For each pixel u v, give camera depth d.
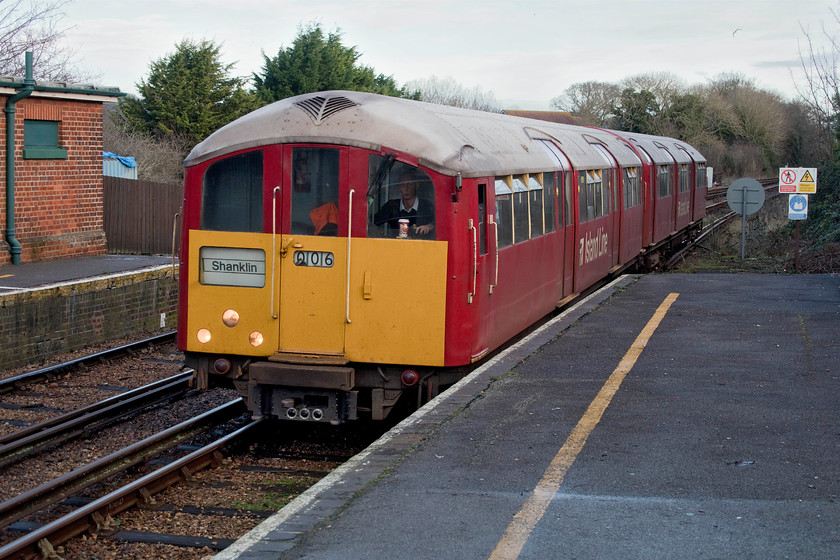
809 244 23.03
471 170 7.87
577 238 12.86
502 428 6.59
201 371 8.15
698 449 6.08
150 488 7.01
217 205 7.92
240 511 6.80
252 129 7.87
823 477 5.51
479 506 5.06
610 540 4.58
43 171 16.39
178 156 34.78
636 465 5.75
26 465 8.13
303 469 7.98
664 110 66.94
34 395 10.81
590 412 6.99
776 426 6.60
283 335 7.84
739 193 21.77
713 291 13.73
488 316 8.48
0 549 5.53
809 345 9.55
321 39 41.97
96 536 6.20
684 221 26.45
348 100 7.91
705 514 4.93
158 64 37.69
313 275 7.76
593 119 70.00
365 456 5.98
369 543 4.57
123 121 37.16
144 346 13.62
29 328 12.37
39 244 16.33
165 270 15.57
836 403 7.23
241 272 7.90
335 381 7.60
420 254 7.62
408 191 7.63
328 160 7.69
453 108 9.41
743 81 71.12
